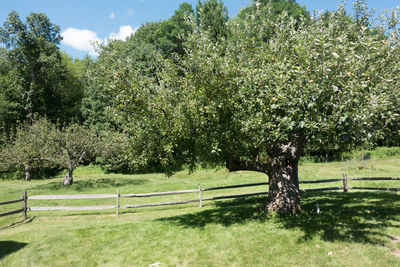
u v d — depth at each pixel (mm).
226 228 8688
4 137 25109
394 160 30047
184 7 36094
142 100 8859
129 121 9828
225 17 30672
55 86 44719
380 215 8805
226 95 8266
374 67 6664
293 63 7707
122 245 8016
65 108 48438
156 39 39312
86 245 8109
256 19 10125
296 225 8328
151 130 9180
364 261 6031
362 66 6254
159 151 9414
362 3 9039
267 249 7000
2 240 8828
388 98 6121
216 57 8211
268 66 8109
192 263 6762
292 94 6594
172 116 8898
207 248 7391
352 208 10047
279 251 6824
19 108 40969
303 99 6184
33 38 39250
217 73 8281
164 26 36656
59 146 23453
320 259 6289
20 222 11805
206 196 16406
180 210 12914
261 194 13797
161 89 9719
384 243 6699
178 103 9211
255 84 7949
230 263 6578
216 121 8484
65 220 11977
